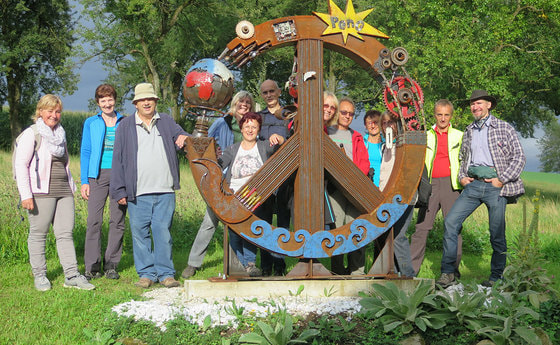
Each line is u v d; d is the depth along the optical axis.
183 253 7.25
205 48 29.30
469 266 6.85
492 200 5.27
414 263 5.70
